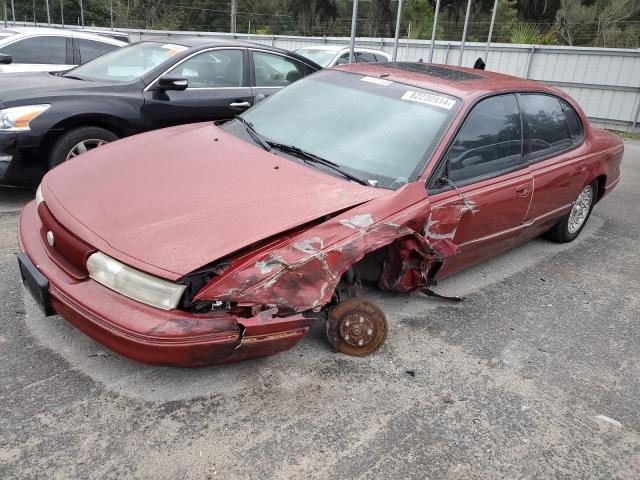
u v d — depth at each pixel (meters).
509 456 2.64
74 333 3.19
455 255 3.72
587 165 4.94
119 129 5.43
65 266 2.76
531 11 32.09
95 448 2.43
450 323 3.76
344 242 2.78
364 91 3.96
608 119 14.66
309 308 2.70
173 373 2.95
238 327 2.58
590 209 5.61
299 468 2.43
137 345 2.42
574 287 4.57
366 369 3.15
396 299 3.99
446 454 2.61
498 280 4.55
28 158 4.89
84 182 3.16
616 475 2.60
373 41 18.22
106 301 2.53
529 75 15.63
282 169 3.25
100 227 2.72
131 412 2.65
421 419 2.81
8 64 7.87
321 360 3.17
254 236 2.63
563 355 3.54
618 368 3.47
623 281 4.79
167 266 2.46
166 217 2.75
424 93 3.82
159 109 5.64
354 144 3.54
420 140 3.51
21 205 5.16
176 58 5.84
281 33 35.66
